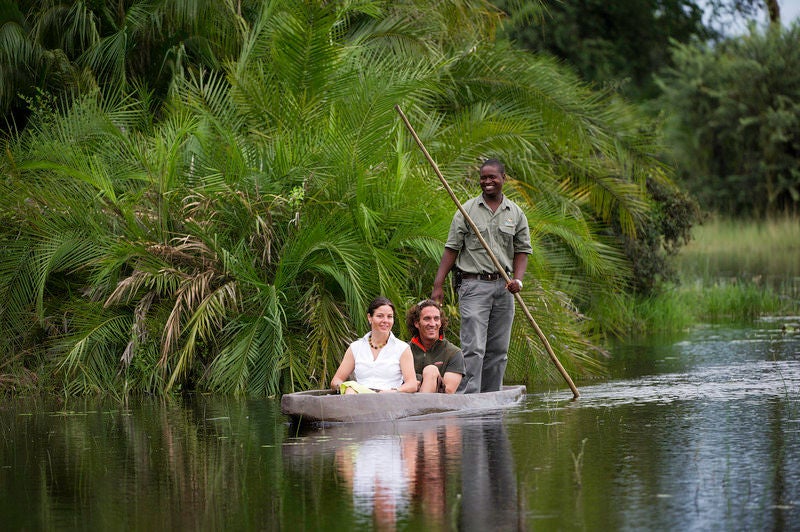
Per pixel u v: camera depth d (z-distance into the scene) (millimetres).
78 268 15391
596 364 15867
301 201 15438
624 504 7574
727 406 11977
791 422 10789
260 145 16281
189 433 11195
